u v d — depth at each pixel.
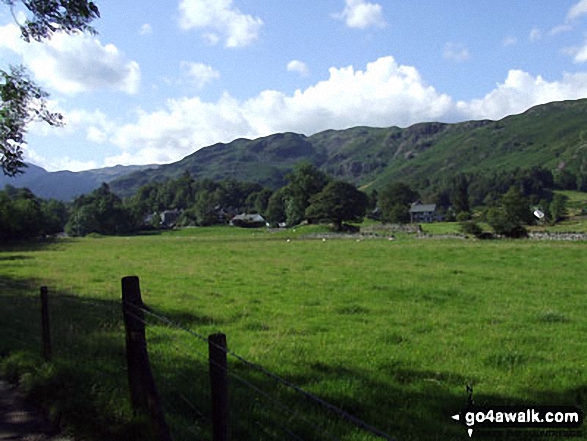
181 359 9.65
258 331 12.95
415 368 9.73
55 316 13.62
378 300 17.95
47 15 12.80
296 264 32.81
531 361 10.36
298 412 7.12
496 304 17.19
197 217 178.62
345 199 102.75
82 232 136.50
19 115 16.50
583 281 23.00
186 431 6.12
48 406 7.11
